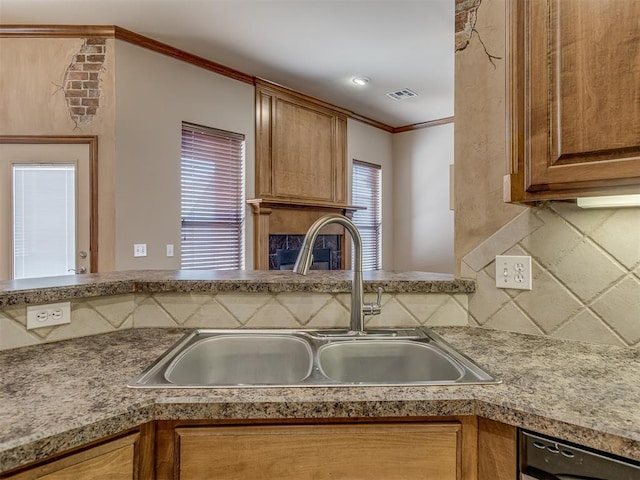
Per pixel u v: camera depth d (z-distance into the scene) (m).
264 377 1.25
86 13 2.84
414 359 1.20
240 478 0.75
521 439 0.73
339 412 0.75
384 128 5.88
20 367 0.92
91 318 1.24
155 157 3.31
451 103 4.91
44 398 0.74
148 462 0.75
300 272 1.21
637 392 0.78
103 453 0.69
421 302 1.38
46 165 3.04
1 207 3.01
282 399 0.75
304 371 1.16
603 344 1.12
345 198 5.25
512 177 1.03
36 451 0.60
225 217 3.91
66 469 0.66
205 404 0.74
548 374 0.89
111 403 0.72
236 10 2.84
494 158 1.34
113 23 2.98
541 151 0.97
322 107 4.88
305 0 2.73
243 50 3.47
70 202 3.06
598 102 0.88
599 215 1.13
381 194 5.89
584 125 0.90
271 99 4.28
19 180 3.03
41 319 1.13
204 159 3.72
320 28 3.11
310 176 4.76
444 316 1.38
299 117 4.61
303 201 4.42
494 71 1.34
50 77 3.02
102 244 3.06
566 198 0.98
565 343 1.15
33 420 0.65
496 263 1.33
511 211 1.30
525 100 1.00
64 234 3.06
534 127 0.98
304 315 1.36
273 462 0.76
